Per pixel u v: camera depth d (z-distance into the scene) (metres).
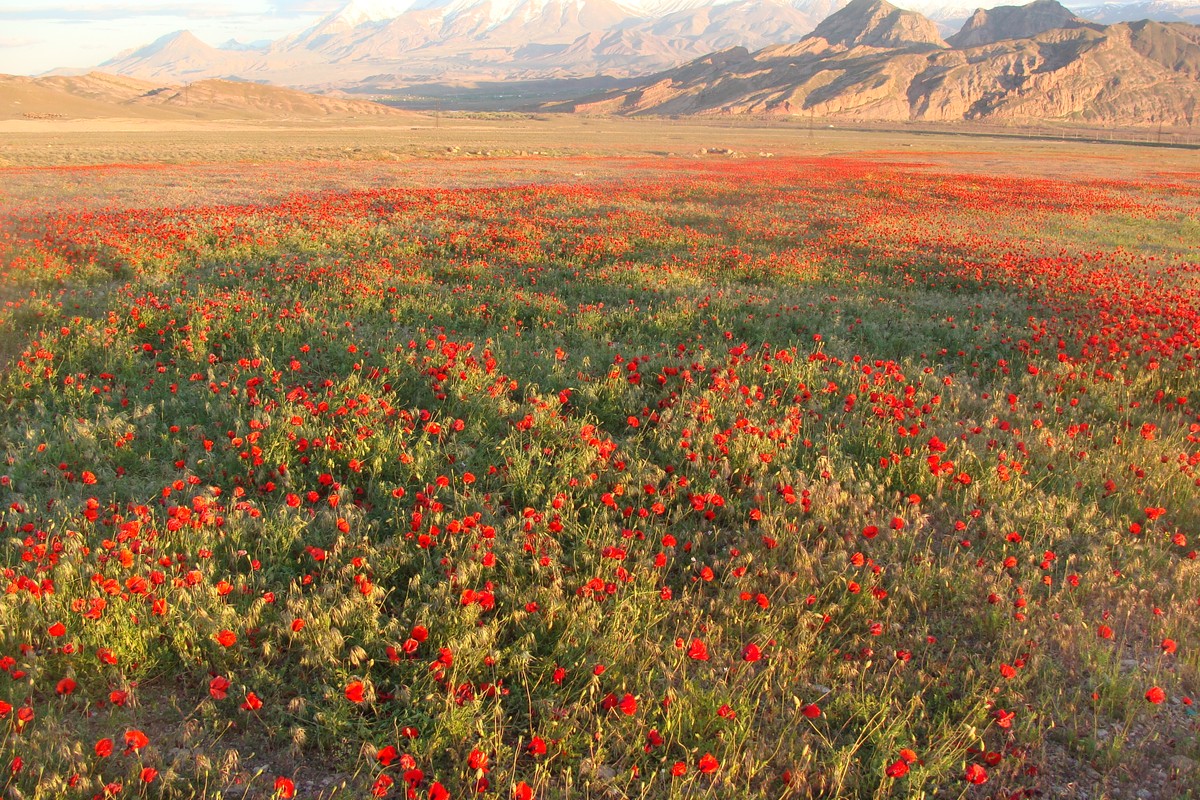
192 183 31.58
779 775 3.19
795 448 5.95
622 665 3.73
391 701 3.47
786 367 7.57
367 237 16.66
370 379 6.92
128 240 13.91
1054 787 3.19
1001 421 6.86
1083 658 3.90
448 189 29.48
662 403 6.75
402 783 3.05
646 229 17.97
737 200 26.92
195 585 3.92
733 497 5.39
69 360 7.54
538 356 7.87
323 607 3.92
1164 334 9.16
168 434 5.91
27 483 5.08
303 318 8.77
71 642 3.54
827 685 3.72
